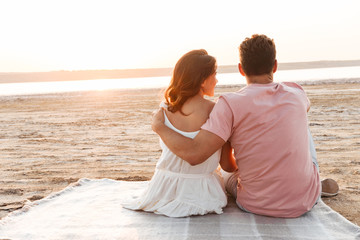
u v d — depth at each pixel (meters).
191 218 2.68
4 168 5.02
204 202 2.72
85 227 2.58
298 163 2.52
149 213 2.82
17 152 6.11
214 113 2.52
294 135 2.48
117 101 14.99
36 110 13.06
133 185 3.64
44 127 8.95
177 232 2.45
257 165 2.56
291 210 2.60
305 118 2.58
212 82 2.70
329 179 3.30
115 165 5.02
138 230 2.50
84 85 36.56
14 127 9.17
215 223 2.57
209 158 2.70
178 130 2.65
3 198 3.74
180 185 2.74
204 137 2.50
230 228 2.48
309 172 2.62
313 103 11.20
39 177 4.50
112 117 10.24
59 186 4.12
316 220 2.59
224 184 3.11
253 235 2.37
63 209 2.96
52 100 17.11
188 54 2.67
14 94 23.77
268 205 2.63
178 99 2.62
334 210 2.98
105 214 2.82
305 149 2.55
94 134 7.66
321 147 5.58
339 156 4.97
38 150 6.22
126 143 6.59
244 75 2.75
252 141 2.52
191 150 2.53
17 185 4.19
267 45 2.56
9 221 2.72
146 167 4.87
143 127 8.34
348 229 2.43
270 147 2.49
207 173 2.75
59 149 6.25
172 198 2.78
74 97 18.38
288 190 2.56
